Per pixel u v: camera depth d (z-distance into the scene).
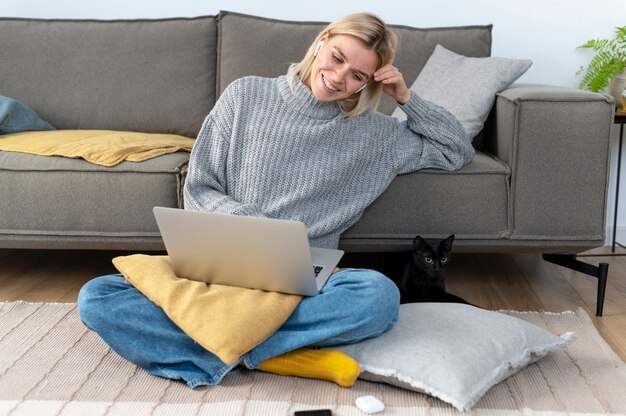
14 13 3.05
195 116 2.76
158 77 2.77
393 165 2.05
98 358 1.73
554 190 2.15
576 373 1.68
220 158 1.89
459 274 2.57
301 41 2.73
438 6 3.00
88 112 2.76
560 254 2.32
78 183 2.15
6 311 2.06
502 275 2.57
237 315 1.56
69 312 2.06
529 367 1.71
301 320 1.62
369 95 1.89
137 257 1.73
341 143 1.93
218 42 2.79
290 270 1.58
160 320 1.63
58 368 1.67
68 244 2.20
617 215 3.07
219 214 1.54
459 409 1.44
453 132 2.09
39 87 2.77
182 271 1.70
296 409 1.48
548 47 3.00
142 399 1.52
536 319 2.06
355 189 2.00
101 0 3.04
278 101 1.90
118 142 2.28
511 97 2.15
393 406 1.50
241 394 1.55
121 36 2.80
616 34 2.96
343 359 1.58
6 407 1.47
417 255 2.10
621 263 2.75
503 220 2.16
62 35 2.81
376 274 1.66
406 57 2.71
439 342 1.59
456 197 2.15
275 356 1.63
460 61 2.54
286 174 1.89
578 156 2.13
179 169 2.14
